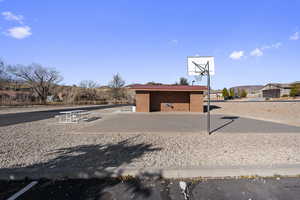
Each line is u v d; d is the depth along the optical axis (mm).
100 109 22078
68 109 22047
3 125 9359
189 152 4465
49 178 3021
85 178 3055
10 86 39250
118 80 49156
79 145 5199
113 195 2545
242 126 8750
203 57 9180
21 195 2535
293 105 19844
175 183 2898
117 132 7285
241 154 4270
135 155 4219
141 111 17172
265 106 21141
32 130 7855
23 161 3811
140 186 2799
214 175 3117
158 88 16984
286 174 3156
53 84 40156
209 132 7117
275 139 5980
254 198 2475
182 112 16828
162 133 7086
